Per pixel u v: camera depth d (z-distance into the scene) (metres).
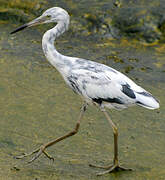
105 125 11.45
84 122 11.54
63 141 10.58
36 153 9.95
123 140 10.73
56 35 10.12
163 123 11.64
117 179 9.05
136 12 17.23
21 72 14.16
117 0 17.88
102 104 9.80
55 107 12.23
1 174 8.96
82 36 16.94
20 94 12.80
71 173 9.16
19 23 17.84
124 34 16.92
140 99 9.43
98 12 17.50
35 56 15.37
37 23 10.40
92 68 9.73
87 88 9.65
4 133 10.76
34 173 9.07
